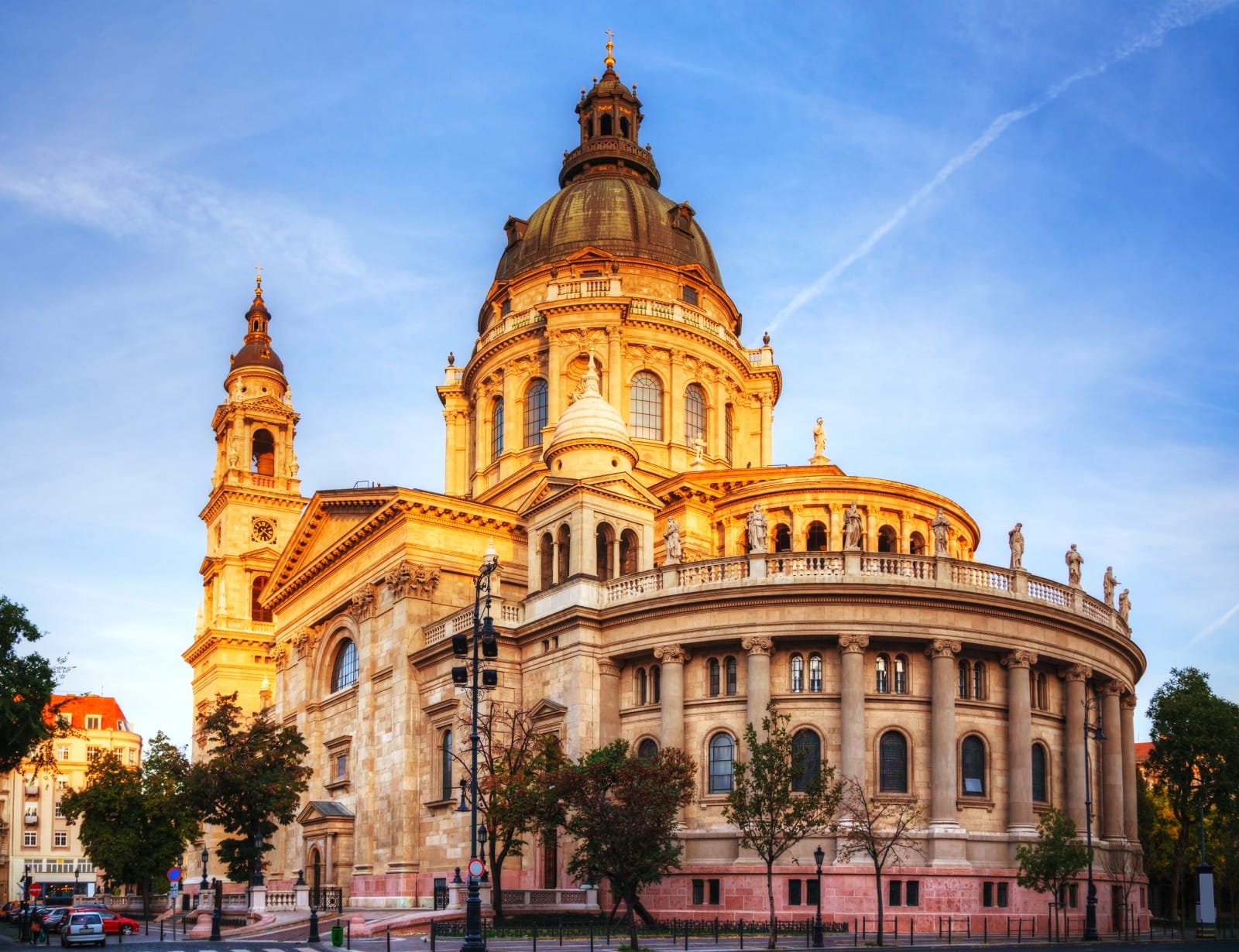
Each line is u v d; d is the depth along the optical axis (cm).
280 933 5591
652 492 7475
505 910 5344
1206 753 7538
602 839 4256
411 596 6838
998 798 5506
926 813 5328
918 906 5119
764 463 9262
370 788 6925
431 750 6506
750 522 5778
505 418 8825
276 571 8569
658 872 4450
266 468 11588
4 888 14388
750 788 4841
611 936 4862
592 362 7331
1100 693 6184
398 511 6994
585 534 6169
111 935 6394
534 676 6141
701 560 6091
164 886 9556
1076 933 5481
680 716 5578
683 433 8681
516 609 6366
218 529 11350
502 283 9269
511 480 8381
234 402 11350
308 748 7706
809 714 5400
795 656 5516
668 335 8700
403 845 6444
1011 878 5344
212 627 10750
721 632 5522
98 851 8950
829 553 5522
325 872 7056
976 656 5625
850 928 5025
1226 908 9525
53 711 6119
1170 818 8900
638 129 10306
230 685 10700
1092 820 5888
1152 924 7175
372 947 4478
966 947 4362
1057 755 5769
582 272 8900
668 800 4378
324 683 7956
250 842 6788
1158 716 7750
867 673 5462
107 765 9369
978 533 7800
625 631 5828
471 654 6200
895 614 5434
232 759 6881
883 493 7081
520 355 8856
